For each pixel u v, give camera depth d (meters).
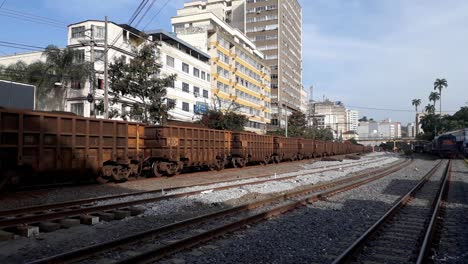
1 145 13.55
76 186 17.09
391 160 52.97
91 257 6.70
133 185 17.94
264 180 21.31
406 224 10.23
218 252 7.31
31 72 41.25
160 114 34.62
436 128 110.31
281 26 115.75
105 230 9.01
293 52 130.25
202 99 63.97
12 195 13.83
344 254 6.80
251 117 89.31
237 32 93.44
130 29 46.62
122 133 19.12
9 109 13.80
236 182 20.08
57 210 10.86
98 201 12.88
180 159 23.38
